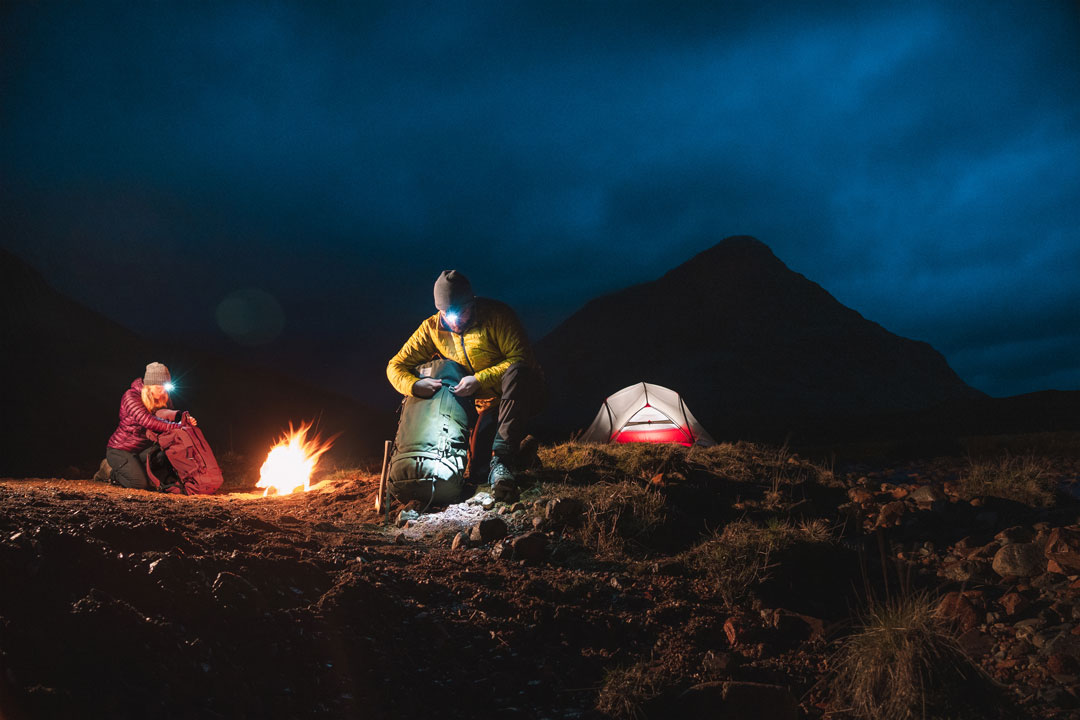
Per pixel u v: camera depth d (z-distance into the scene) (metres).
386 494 5.84
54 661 2.41
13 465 11.57
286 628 3.10
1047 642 3.48
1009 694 3.16
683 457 7.44
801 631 3.88
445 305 5.96
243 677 2.78
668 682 3.22
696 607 4.07
